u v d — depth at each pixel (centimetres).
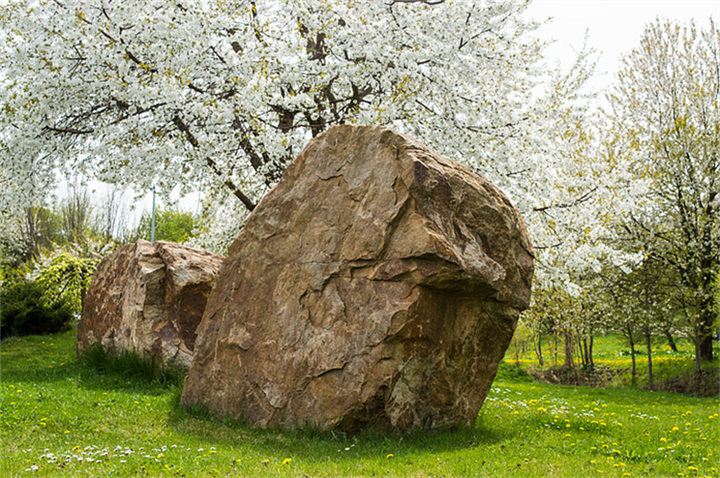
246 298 659
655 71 2042
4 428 560
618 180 1462
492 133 1162
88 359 1001
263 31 1207
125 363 900
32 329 1612
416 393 576
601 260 1634
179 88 1094
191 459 483
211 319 687
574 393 1497
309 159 658
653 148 1933
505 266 616
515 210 650
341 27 1130
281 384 598
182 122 1162
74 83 1091
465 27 1102
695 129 1892
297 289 618
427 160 580
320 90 1176
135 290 947
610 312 1900
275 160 1142
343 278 589
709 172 1838
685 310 1827
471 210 594
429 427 589
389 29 1103
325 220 619
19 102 1109
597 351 2812
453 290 566
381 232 564
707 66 2000
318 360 578
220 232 1509
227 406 638
